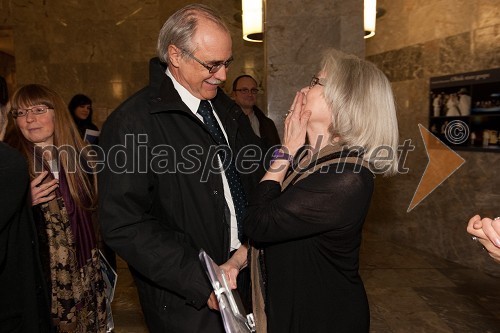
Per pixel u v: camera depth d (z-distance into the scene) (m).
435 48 4.16
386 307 3.12
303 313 1.15
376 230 5.02
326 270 1.14
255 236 1.14
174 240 1.30
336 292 1.14
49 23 5.30
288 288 1.16
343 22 2.77
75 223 1.68
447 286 3.52
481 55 3.73
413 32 4.39
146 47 5.34
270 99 2.83
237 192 1.53
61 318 1.59
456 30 3.94
